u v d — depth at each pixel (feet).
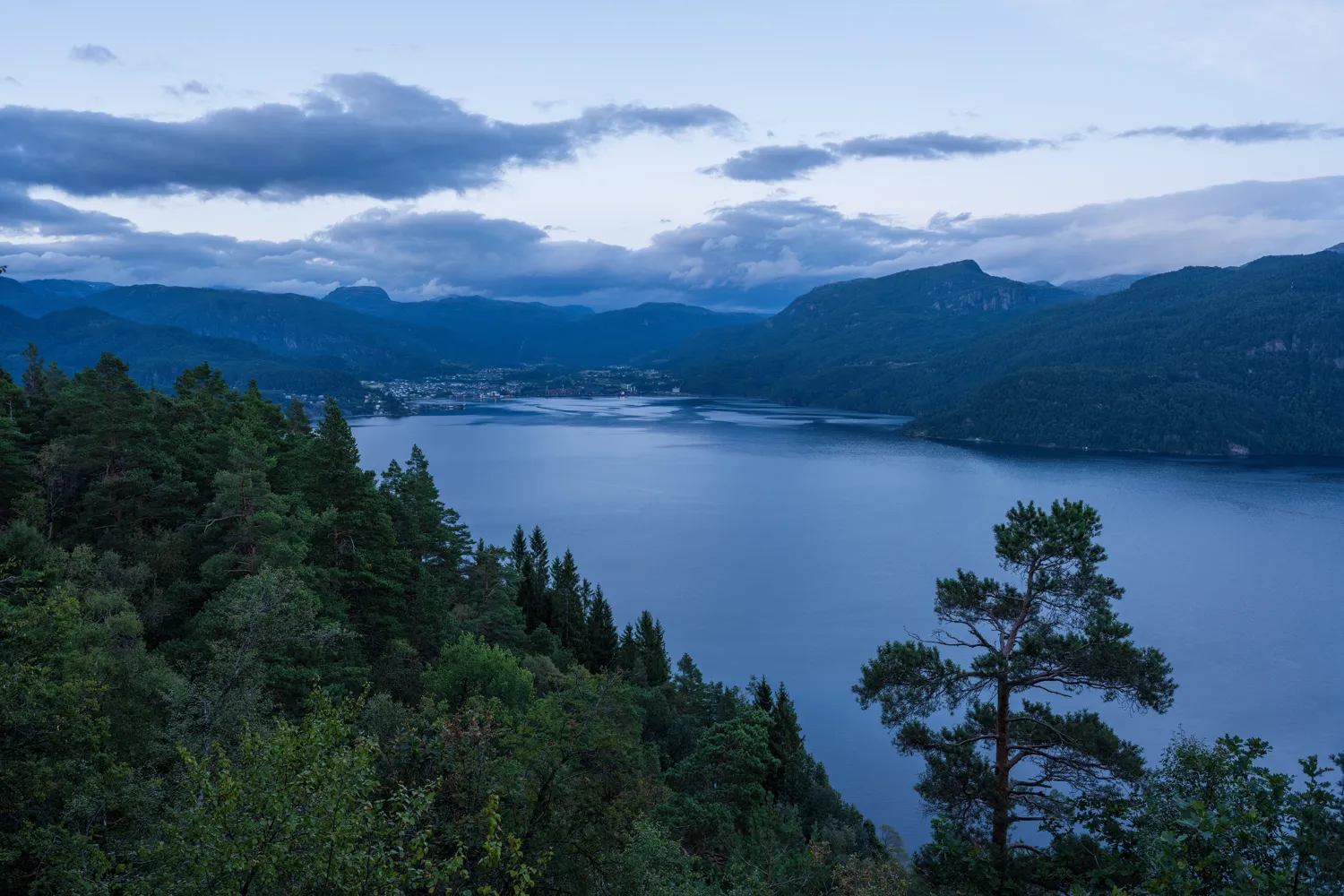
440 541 271.69
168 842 54.39
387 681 175.32
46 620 83.66
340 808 52.34
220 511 180.55
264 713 102.94
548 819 83.46
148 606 158.10
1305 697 382.01
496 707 93.35
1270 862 47.75
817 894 131.64
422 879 56.70
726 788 179.63
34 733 77.00
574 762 88.07
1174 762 72.28
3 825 75.15
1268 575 567.59
